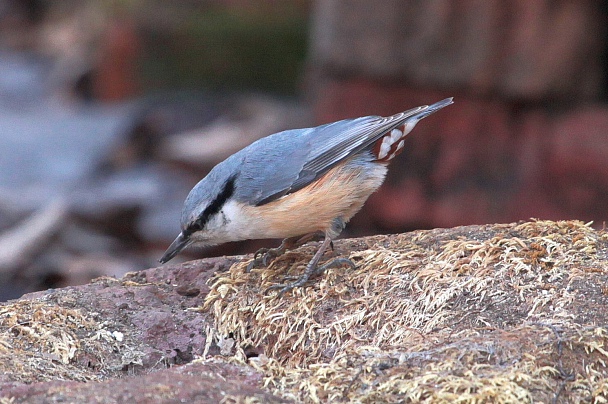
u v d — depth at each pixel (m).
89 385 5.09
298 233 7.22
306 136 7.20
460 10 12.42
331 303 6.53
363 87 13.23
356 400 5.12
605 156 11.88
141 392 4.95
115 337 6.41
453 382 5.05
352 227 13.41
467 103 12.68
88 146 17.28
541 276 6.17
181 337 6.57
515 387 4.96
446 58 12.58
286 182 6.96
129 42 21.28
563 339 5.36
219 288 6.89
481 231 7.08
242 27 21.33
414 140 12.88
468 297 6.12
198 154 16.73
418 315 6.12
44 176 16.06
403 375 5.23
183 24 21.44
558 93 12.46
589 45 12.43
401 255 6.82
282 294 6.73
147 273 7.45
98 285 7.18
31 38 24.55
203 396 4.92
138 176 16.45
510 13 12.30
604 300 5.82
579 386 5.11
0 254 12.39
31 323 6.31
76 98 21.33
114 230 13.63
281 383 5.43
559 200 12.26
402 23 12.72
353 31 13.00
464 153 12.72
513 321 5.82
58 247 12.91
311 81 14.30
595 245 6.52
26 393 4.99
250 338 6.60
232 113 19.36
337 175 6.98
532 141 12.40
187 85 21.28
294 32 21.27
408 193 12.98
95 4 22.88
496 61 12.40
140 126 18.27
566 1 12.22
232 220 7.10
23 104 20.56
